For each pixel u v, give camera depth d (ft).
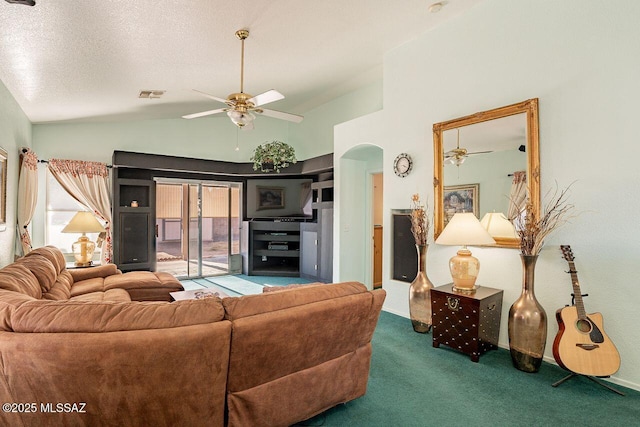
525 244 9.05
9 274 7.64
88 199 17.76
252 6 9.29
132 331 4.73
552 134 9.53
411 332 12.11
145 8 8.41
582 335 8.23
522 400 7.64
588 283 8.86
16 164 13.87
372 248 18.97
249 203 22.86
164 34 9.87
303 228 21.76
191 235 21.52
